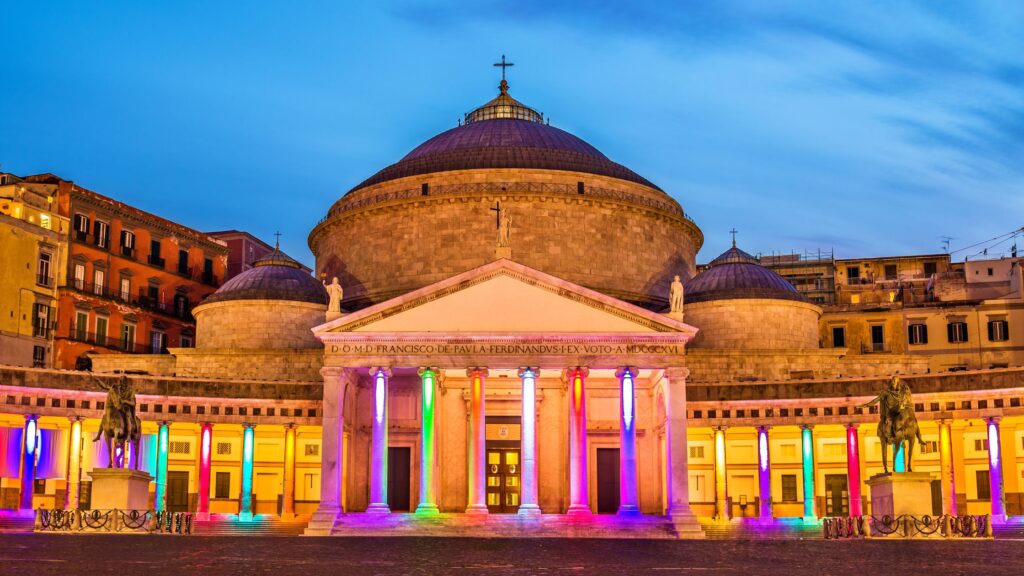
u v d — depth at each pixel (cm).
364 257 9094
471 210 8769
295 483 8156
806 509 7969
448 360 7169
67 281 10000
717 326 8819
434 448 7106
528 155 9119
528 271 7275
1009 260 11688
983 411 7600
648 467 7919
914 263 13425
